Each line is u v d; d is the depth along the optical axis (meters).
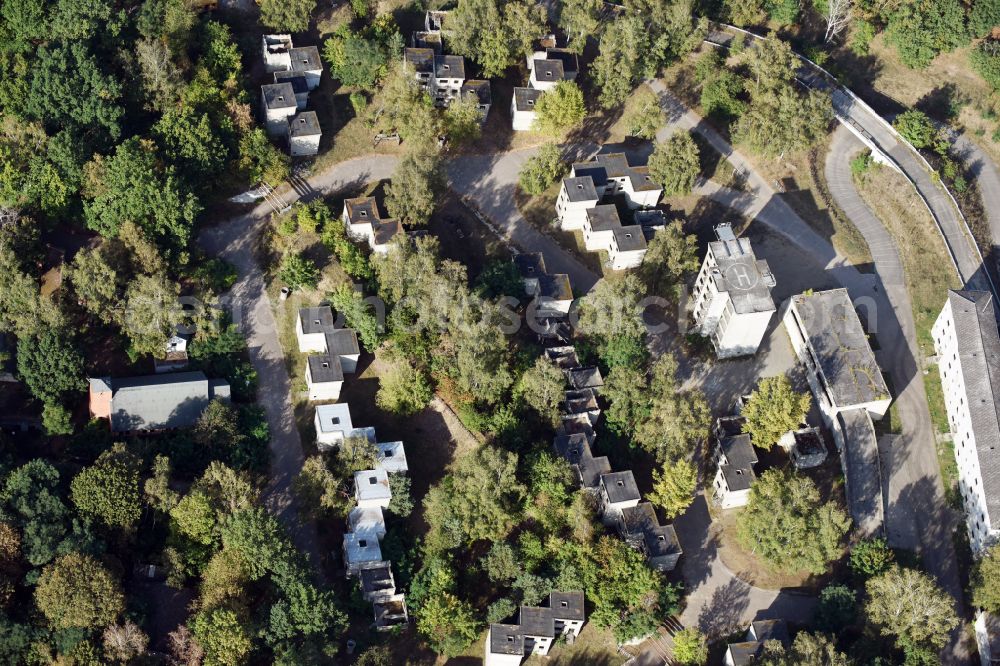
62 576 199.88
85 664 198.25
